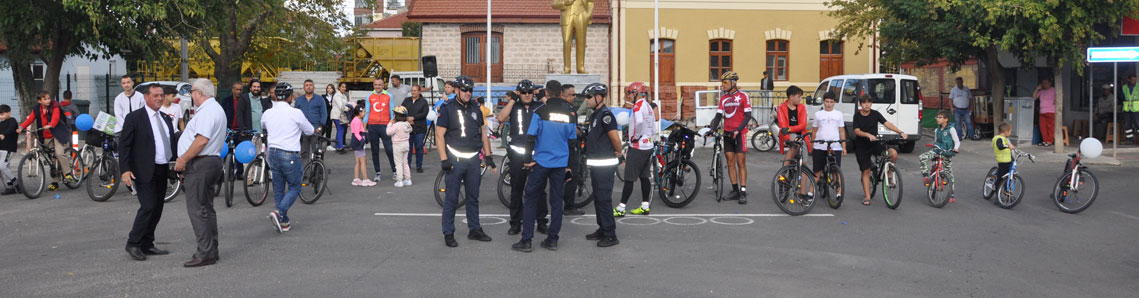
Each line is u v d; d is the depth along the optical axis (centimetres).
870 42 3117
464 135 831
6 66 2155
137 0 1777
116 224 954
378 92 1384
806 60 3123
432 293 638
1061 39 1764
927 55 2223
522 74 3112
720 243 852
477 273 707
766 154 1877
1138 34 1902
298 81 3753
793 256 786
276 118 927
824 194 1131
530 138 792
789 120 1102
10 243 838
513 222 898
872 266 745
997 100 2150
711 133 1153
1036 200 1174
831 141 1082
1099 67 2192
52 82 1989
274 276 692
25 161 1159
